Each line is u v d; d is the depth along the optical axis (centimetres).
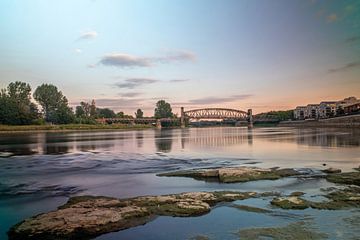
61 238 1442
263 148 6166
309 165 3638
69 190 2511
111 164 4053
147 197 2064
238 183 2633
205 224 1600
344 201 1936
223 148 6381
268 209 1820
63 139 10188
